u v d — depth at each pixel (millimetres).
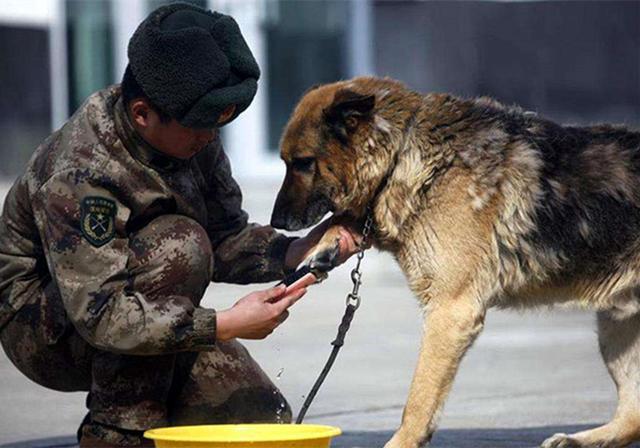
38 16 24281
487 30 26281
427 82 25828
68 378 8219
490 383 12570
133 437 7891
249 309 7496
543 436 9836
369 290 20297
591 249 9031
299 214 9195
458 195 8773
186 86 7219
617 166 9148
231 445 6680
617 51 27750
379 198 8938
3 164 24266
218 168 8445
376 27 25422
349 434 10016
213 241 8672
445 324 8742
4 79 24109
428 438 8711
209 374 8234
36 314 7926
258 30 24312
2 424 10453
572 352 14641
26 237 7941
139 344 7324
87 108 7641
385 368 13367
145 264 7668
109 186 7488
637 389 9344
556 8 26953
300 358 13953
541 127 9250
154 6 24594
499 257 8883
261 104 24375
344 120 8898
